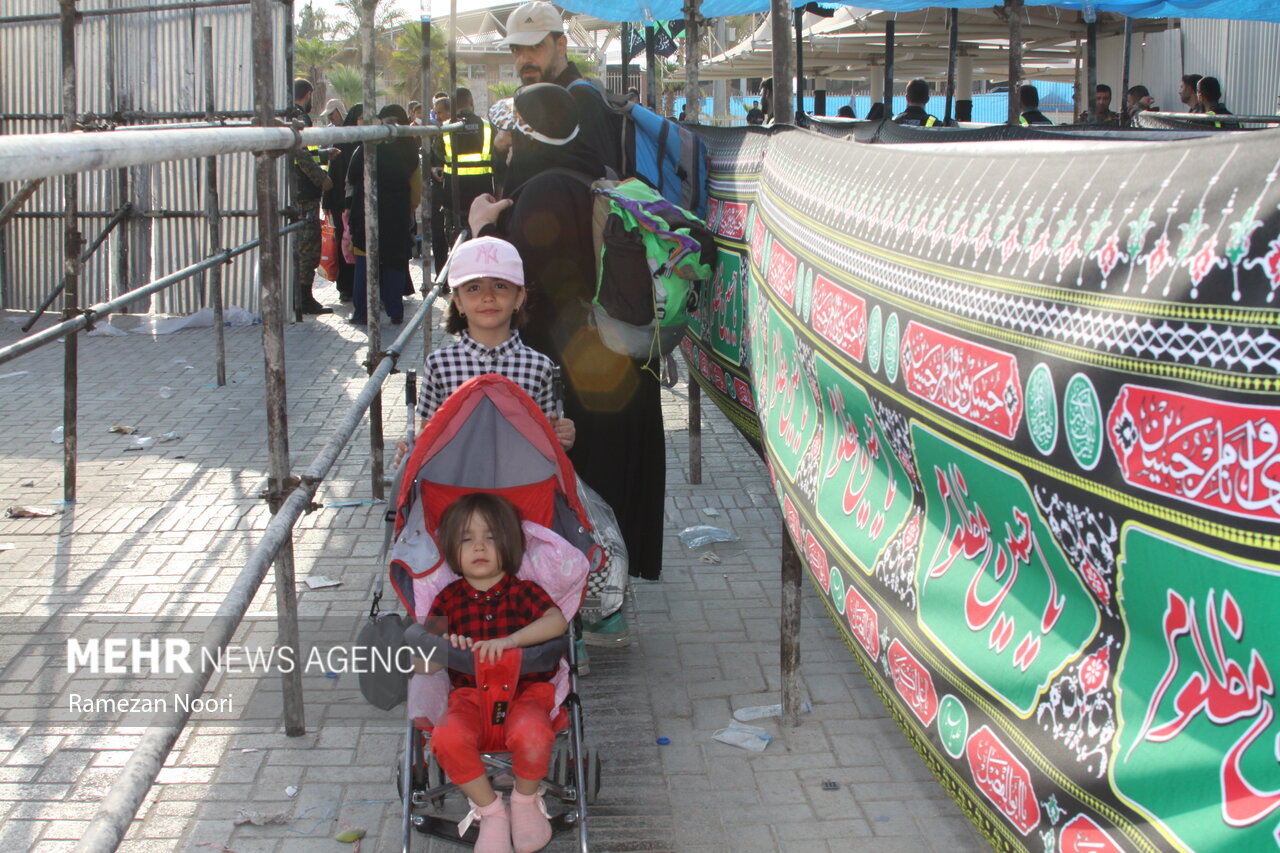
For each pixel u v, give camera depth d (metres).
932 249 2.42
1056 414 1.85
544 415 3.37
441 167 12.54
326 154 12.87
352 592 4.90
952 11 13.34
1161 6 11.66
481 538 3.14
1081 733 1.81
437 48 30.53
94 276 10.85
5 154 1.34
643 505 4.60
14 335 10.12
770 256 4.09
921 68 20.59
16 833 3.25
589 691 4.17
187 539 5.47
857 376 2.88
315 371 9.03
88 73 10.31
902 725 2.58
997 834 2.08
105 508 5.86
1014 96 9.56
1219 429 1.47
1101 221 1.78
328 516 5.79
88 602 4.75
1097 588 1.79
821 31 15.54
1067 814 1.82
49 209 10.78
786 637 3.87
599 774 3.41
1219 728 1.50
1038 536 1.96
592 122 5.04
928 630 2.41
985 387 2.11
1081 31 15.17
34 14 10.41
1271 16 11.96
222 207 10.70
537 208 4.41
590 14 12.20
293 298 11.27
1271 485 1.39
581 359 4.48
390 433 7.30
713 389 5.62
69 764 3.60
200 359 9.39
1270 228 1.41
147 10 8.82
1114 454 1.69
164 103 10.12
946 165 2.50
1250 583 1.42
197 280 10.72
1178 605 1.58
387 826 3.35
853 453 3.07
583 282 4.49
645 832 3.33
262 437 7.20
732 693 4.17
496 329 3.78
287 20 9.38
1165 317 1.57
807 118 12.56
